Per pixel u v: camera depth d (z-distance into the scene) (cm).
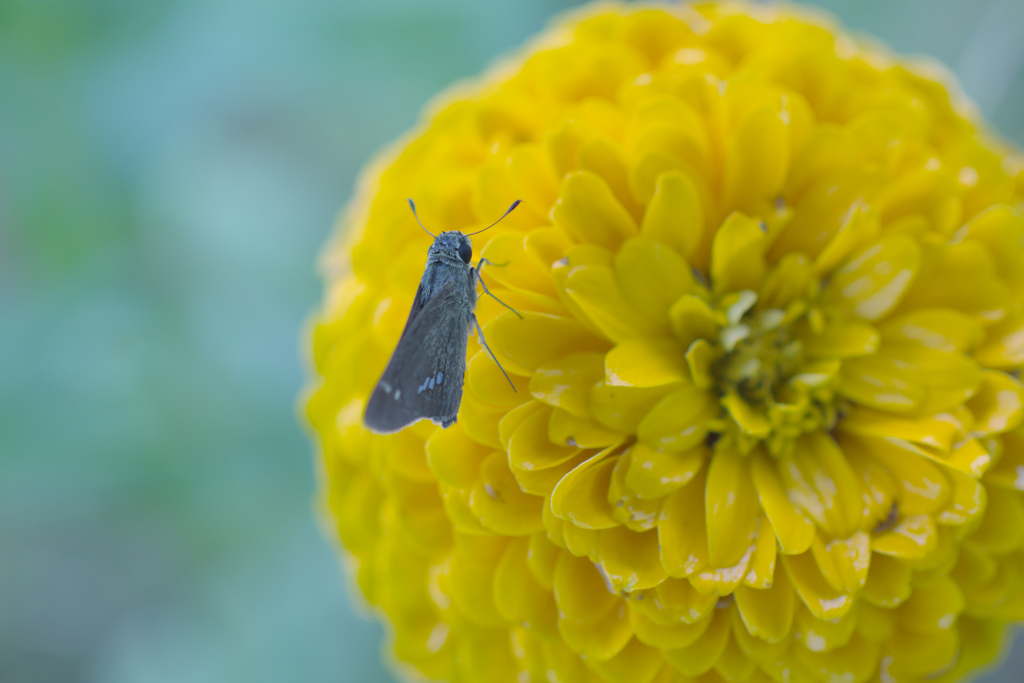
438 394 26
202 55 34
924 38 34
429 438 26
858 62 28
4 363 36
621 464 26
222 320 39
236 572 40
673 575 26
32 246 37
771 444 26
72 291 36
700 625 26
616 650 26
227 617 39
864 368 26
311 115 42
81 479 37
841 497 26
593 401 26
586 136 27
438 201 27
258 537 40
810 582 26
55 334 36
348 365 27
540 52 28
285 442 39
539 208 27
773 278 27
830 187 27
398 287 27
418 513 27
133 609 44
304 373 39
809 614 26
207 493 39
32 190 35
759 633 26
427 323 26
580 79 27
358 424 27
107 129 34
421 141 28
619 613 27
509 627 27
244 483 40
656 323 26
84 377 36
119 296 37
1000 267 27
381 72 38
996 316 26
